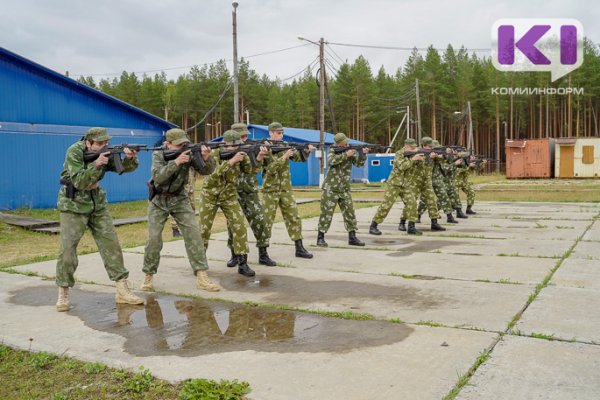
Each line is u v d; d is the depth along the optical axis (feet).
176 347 13.99
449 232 35.47
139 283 21.43
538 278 20.86
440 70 193.47
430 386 11.14
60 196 17.72
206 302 18.39
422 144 38.86
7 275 23.44
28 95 56.80
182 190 20.12
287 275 22.38
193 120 216.54
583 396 10.50
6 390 12.00
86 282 21.83
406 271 22.81
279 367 12.42
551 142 134.00
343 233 35.40
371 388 11.14
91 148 17.80
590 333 14.23
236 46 83.10
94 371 12.60
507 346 13.34
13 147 55.36
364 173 138.10
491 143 226.38
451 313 16.35
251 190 23.89
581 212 47.85
